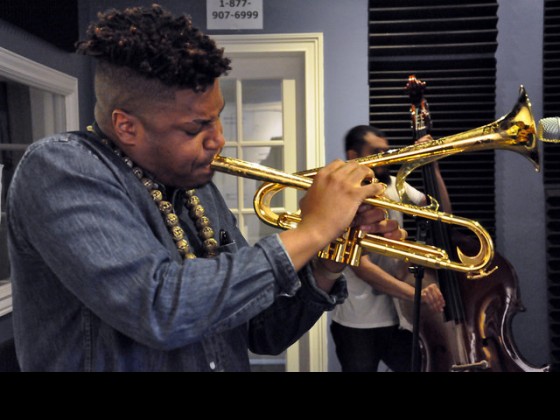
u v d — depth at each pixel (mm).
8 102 2547
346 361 2611
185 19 941
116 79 914
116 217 890
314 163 3203
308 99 3191
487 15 3123
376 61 3162
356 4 3158
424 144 1281
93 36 911
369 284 2402
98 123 990
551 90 3117
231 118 3389
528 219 3121
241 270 883
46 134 2855
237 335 1100
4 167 2510
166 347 863
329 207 937
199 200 1123
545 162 3102
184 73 888
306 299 1108
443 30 3139
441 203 2393
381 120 3170
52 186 879
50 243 870
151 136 938
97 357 942
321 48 3160
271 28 3180
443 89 3141
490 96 3123
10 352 2285
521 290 3137
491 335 2299
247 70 3350
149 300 849
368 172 985
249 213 3393
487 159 3117
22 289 979
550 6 3092
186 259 924
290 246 910
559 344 3109
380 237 1139
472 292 2338
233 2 3162
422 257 1146
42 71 2559
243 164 1051
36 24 2500
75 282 869
